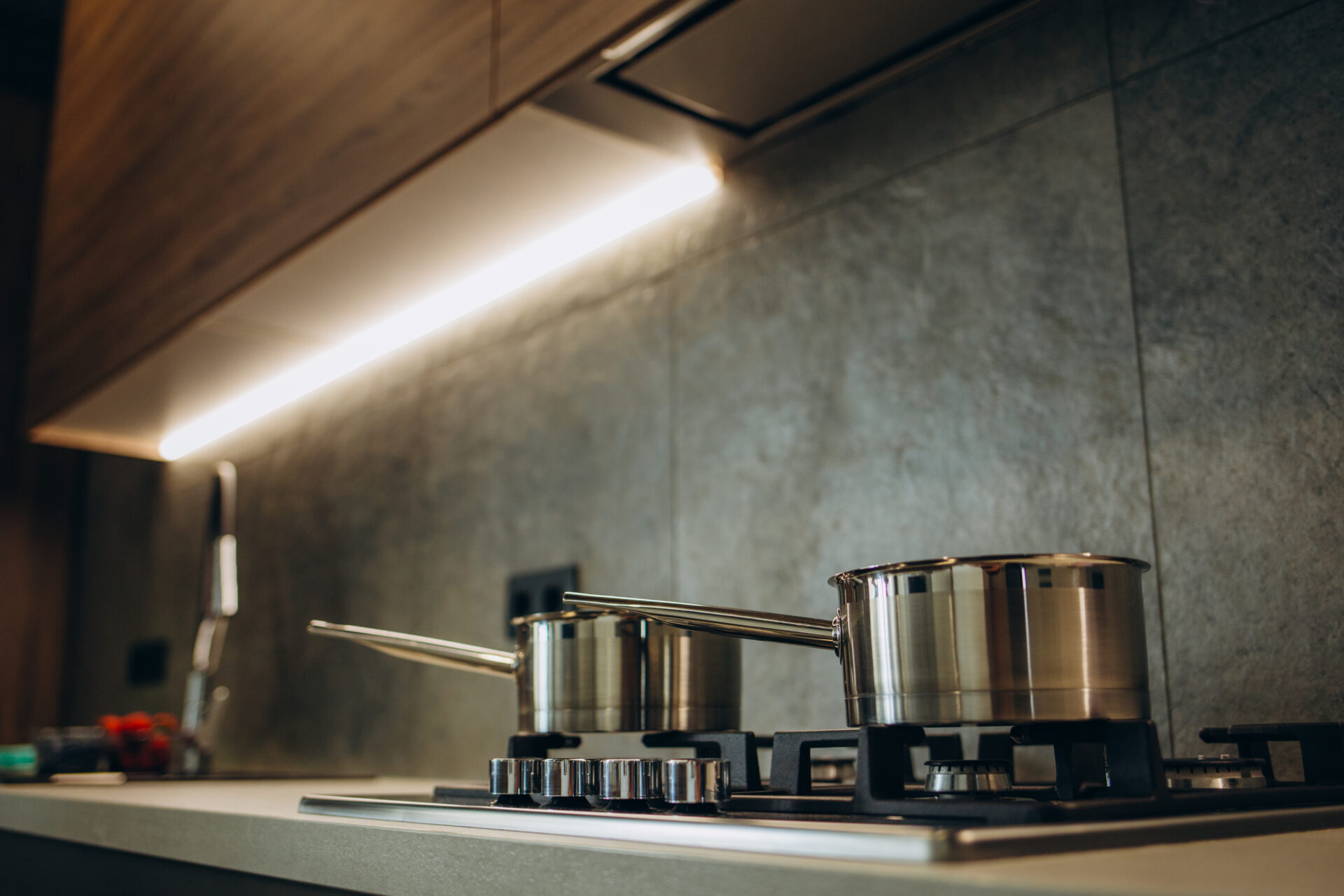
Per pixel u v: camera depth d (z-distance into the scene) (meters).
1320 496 0.84
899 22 1.04
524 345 1.66
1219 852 0.48
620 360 1.50
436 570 1.77
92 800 1.10
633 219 1.47
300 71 1.46
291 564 2.13
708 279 1.38
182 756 1.92
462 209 1.39
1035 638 0.61
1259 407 0.89
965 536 1.07
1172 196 0.96
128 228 1.93
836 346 1.22
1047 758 0.95
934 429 1.12
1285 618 0.85
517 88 1.09
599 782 0.72
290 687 2.08
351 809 0.78
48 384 2.23
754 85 1.15
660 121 1.21
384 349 1.96
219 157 1.64
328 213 1.36
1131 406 0.97
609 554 1.46
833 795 0.76
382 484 1.92
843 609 0.69
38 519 2.97
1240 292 0.91
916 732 0.69
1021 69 1.09
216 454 2.45
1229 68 0.94
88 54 2.20
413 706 1.77
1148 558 0.94
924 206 1.16
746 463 1.30
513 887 0.58
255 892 0.81
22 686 2.88
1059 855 0.47
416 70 1.25
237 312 1.72
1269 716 0.85
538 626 0.92
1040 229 1.05
